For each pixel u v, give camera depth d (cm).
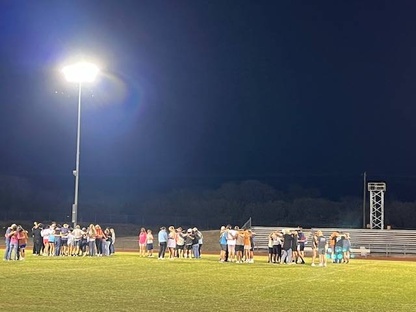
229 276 2680
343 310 1744
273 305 1808
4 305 1706
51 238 3900
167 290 2112
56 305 1717
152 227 8475
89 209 10662
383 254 5825
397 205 10594
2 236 7106
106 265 3159
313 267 3350
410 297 2081
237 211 11144
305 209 11181
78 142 4475
